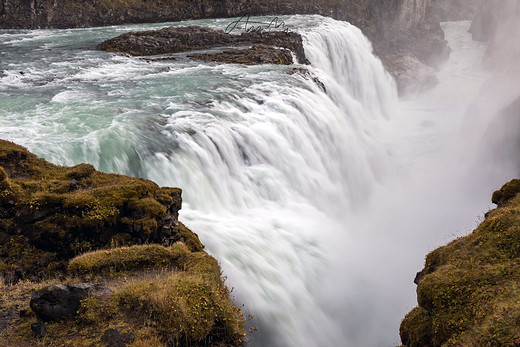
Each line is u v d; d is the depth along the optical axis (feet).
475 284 43.47
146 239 53.93
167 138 83.05
